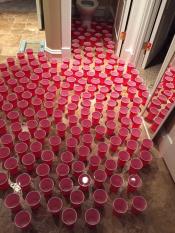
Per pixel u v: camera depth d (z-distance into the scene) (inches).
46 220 50.8
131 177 55.9
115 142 63.7
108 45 102.0
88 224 49.0
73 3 124.6
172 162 60.4
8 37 107.9
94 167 58.0
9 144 60.6
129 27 91.0
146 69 99.7
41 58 89.7
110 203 54.6
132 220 52.4
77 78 84.2
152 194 57.5
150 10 79.7
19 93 73.9
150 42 89.6
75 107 72.1
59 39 91.4
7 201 49.6
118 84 84.1
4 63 89.5
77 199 52.1
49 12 81.7
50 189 51.9
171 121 62.2
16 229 49.3
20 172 58.3
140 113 77.9
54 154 63.2
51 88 77.9
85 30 114.9
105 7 129.7
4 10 128.3
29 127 64.0
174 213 54.7
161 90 82.0
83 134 67.8
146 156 61.9
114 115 71.5
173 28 114.5
